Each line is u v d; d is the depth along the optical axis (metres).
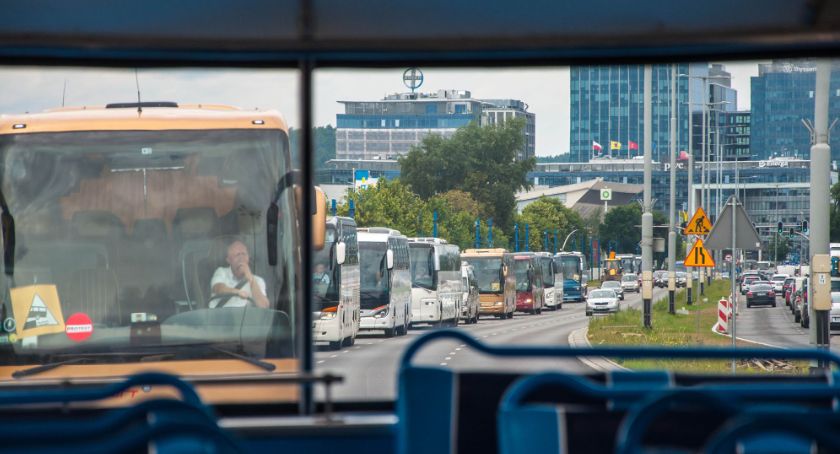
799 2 8.85
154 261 21.53
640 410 6.62
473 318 124.19
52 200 21.67
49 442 6.75
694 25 9.58
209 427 6.43
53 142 21.78
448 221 199.88
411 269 102.12
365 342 79.19
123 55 10.21
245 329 21.41
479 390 8.52
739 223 46.50
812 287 46.16
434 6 9.18
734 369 37.31
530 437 7.75
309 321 10.06
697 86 188.88
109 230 21.62
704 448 7.78
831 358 8.48
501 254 134.75
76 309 21.23
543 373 7.83
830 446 6.21
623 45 10.05
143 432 6.37
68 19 9.40
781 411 6.66
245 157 22.09
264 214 21.91
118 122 22.03
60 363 21.03
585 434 7.76
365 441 9.02
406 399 8.35
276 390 9.81
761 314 133.88
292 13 9.38
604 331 92.31
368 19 9.53
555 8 9.17
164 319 21.31
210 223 21.83
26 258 21.38
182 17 9.41
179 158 21.95
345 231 72.50
